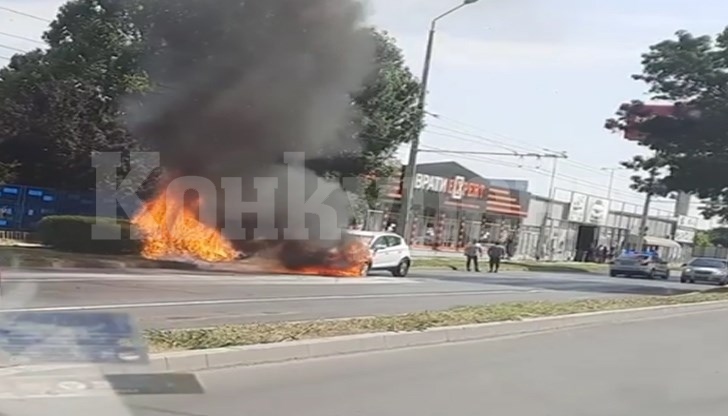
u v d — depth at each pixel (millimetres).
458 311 15617
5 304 13008
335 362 10266
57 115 31672
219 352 9398
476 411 8227
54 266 21375
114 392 7785
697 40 36000
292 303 17594
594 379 10430
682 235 100812
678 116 36438
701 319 19547
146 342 9711
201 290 18688
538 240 68562
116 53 31438
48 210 32031
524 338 13891
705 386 10461
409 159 35719
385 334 11773
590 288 31641
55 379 7988
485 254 55906
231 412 7441
